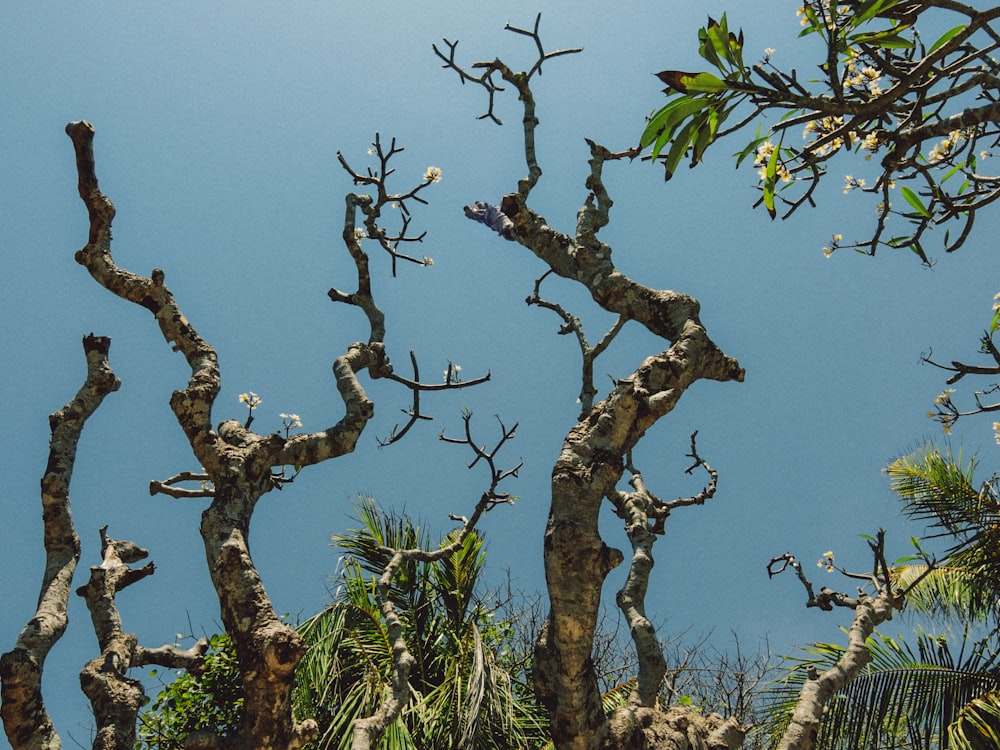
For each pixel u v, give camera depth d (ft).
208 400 14.12
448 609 28.30
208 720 26.43
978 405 17.72
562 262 17.19
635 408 13.44
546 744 25.35
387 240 18.47
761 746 31.42
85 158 15.74
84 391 14.39
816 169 13.39
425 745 25.20
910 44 11.39
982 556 31.40
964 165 15.07
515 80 18.74
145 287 15.25
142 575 14.08
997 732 26.91
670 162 11.16
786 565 20.40
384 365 17.21
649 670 16.43
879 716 27.71
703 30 10.87
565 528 12.74
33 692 11.51
